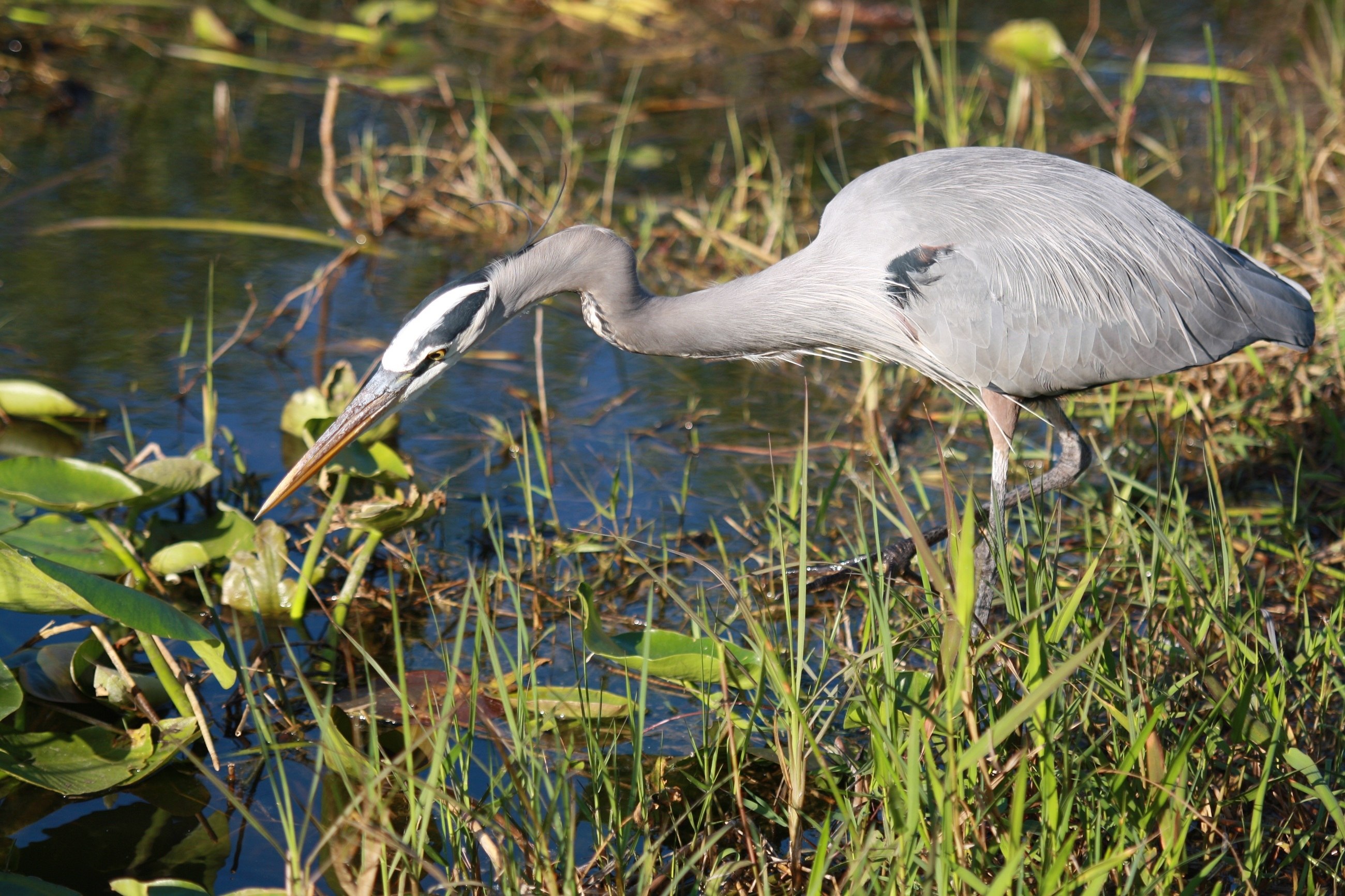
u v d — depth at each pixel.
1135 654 8.09
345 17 21.81
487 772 7.11
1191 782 6.70
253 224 15.43
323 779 7.70
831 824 7.41
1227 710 6.86
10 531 9.56
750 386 13.20
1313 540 10.62
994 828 6.36
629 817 6.79
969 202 9.35
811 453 11.95
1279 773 7.12
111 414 11.85
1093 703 7.77
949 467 11.70
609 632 9.46
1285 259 13.64
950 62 15.80
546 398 12.79
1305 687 7.61
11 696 7.50
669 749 8.27
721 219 15.72
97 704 8.31
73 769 7.55
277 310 13.78
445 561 10.34
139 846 7.29
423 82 19.22
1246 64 20.20
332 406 11.63
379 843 6.00
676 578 10.12
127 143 17.34
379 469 9.85
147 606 7.38
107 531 9.32
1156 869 6.16
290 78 19.62
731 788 7.67
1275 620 9.31
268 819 7.50
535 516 10.92
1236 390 12.05
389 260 15.14
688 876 7.05
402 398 8.86
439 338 8.75
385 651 9.21
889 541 10.49
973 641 7.17
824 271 9.30
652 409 12.67
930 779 5.78
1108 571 9.59
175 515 10.60
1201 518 10.86
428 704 7.58
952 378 9.66
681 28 22.11
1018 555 9.88
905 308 9.26
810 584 9.45
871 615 7.57
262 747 6.77
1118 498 8.27
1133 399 12.27
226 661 8.34
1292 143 16.89
